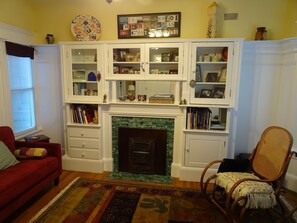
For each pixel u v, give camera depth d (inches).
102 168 132.0
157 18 124.1
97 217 89.0
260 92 122.7
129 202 99.7
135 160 129.5
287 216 87.4
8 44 114.6
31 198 95.2
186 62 114.4
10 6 119.5
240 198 78.4
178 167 125.0
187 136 119.9
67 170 134.0
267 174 88.9
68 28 135.0
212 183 118.7
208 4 119.7
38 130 142.3
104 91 124.6
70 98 128.7
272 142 91.1
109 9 128.2
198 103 117.0
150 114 123.7
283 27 116.7
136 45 117.3
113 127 129.9
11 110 119.9
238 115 126.7
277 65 118.1
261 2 116.7
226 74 113.1
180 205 97.8
